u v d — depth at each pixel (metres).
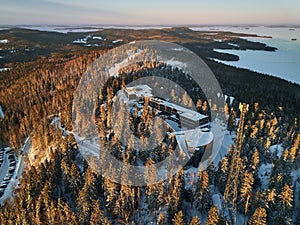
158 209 55.94
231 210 56.59
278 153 76.44
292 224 54.00
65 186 63.03
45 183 59.62
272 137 81.94
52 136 83.75
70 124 85.25
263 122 84.69
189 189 59.59
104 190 58.69
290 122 95.62
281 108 102.31
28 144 100.19
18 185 78.31
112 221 55.69
